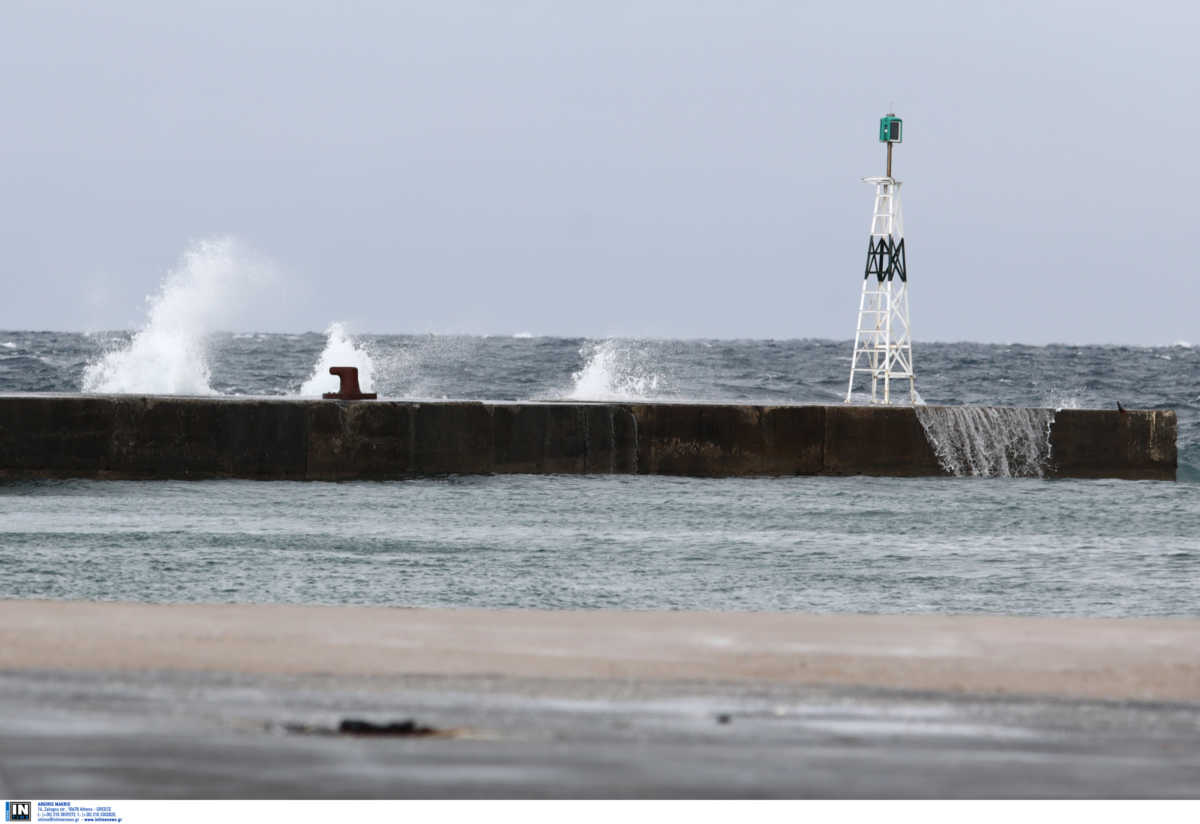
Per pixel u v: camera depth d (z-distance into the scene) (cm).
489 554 5291
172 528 5725
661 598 4525
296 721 1440
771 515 6694
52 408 7394
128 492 7106
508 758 1308
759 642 2153
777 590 4725
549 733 1423
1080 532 6378
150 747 1295
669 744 1384
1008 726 1505
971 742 1420
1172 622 2444
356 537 5603
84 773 1208
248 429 7606
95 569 4772
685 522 6378
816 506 7056
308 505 6681
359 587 4588
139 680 1652
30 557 4947
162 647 1928
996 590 4788
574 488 7525
